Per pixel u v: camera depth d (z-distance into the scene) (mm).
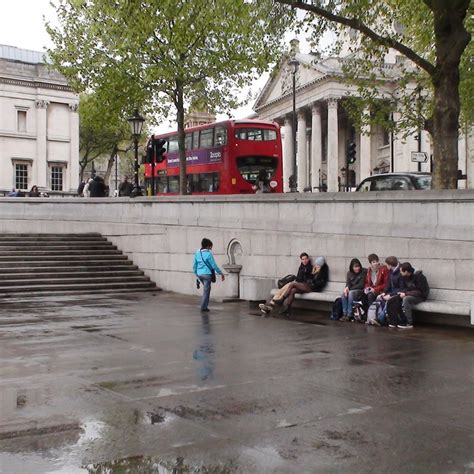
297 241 16219
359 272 13344
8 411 6398
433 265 13117
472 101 25844
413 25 22625
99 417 6191
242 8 16516
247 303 16734
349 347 10086
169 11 24500
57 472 4742
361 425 5934
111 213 23734
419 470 4797
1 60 59781
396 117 49469
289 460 5012
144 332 11656
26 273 19953
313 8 15219
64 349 9898
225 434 5664
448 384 7547
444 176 14578
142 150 71625
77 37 29219
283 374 8102
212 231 18906
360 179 63500
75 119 63625
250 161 28828
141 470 4793
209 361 8938
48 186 62156
